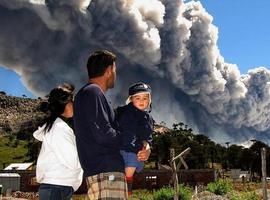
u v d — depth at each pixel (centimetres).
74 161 417
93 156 384
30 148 17912
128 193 398
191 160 15812
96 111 381
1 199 4566
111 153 386
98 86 397
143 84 405
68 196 420
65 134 419
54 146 416
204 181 7656
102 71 407
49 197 413
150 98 404
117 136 385
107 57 409
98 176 382
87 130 385
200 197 3266
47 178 415
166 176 7575
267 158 13550
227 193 3453
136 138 392
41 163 420
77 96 397
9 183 7281
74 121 399
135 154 396
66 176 415
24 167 9231
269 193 3319
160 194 2984
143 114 400
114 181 380
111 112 396
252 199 3153
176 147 15912
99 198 380
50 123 426
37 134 431
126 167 397
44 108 433
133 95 400
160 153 15938
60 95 430
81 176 428
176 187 1964
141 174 7556
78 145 395
